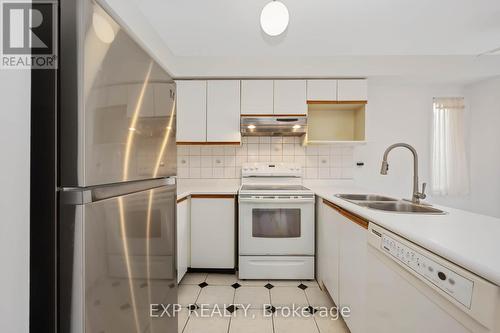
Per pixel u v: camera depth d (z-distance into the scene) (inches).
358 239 51.3
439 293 27.8
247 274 85.7
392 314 38.4
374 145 109.0
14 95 21.4
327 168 108.7
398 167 109.1
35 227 23.4
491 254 25.8
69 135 23.5
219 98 96.7
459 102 106.0
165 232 41.9
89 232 24.0
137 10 67.2
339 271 63.4
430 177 108.2
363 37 82.1
